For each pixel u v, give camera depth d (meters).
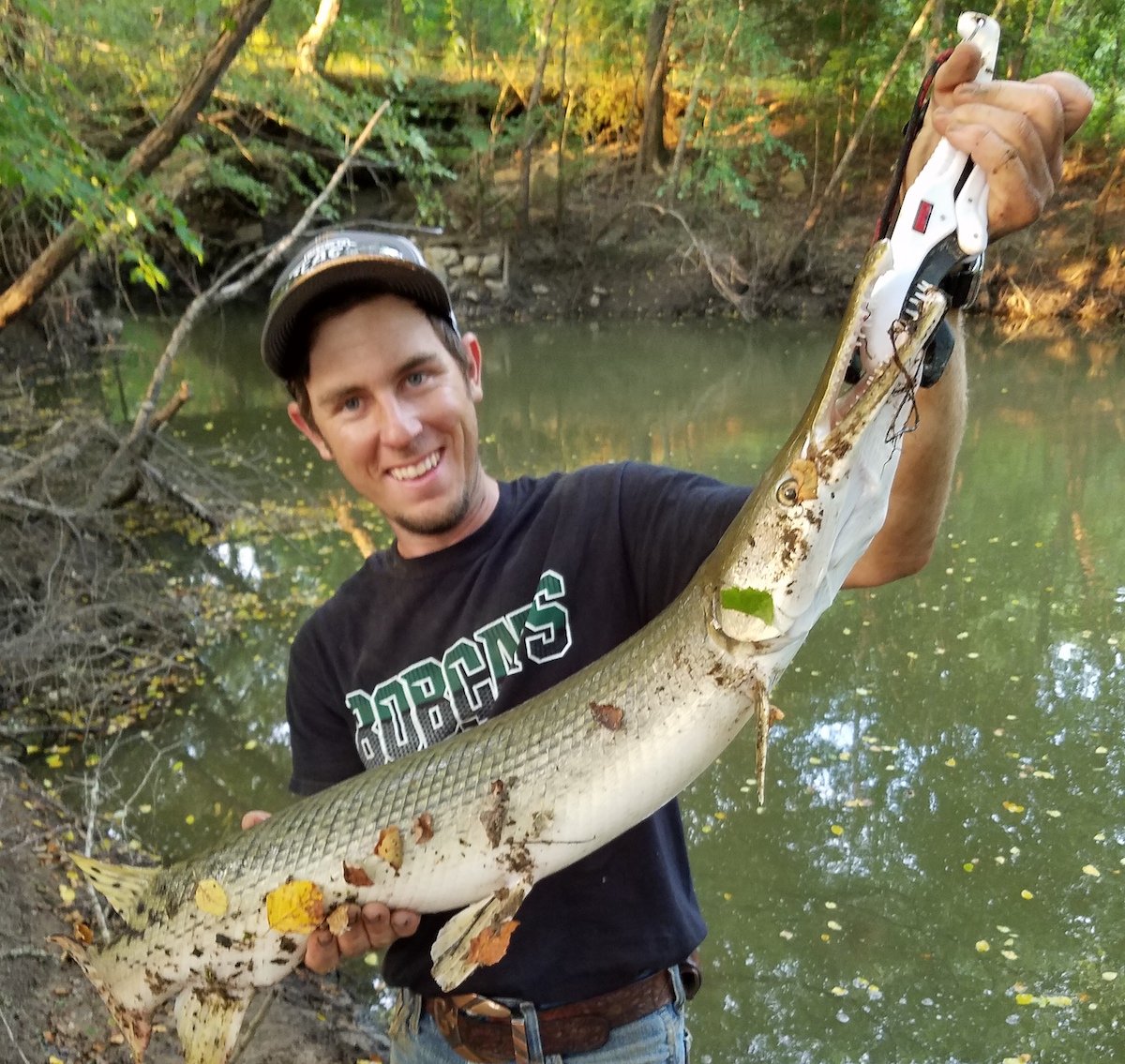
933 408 1.48
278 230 16.62
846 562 1.55
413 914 1.87
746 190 16.05
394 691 1.94
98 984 2.17
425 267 1.82
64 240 5.53
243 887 1.99
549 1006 1.76
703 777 4.71
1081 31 14.58
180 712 5.20
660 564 1.84
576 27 16.33
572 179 16.61
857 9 15.13
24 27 5.78
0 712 4.94
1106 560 6.82
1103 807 4.42
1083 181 15.36
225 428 10.25
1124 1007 3.41
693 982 1.97
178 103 5.38
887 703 5.24
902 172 1.47
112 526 6.68
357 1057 3.03
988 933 3.77
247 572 6.77
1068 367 12.18
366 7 13.54
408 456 1.81
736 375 12.66
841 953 3.67
